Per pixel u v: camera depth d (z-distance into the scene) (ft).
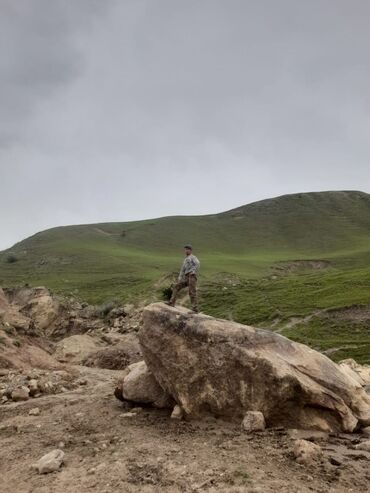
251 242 611.88
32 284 373.20
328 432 45.85
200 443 41.11
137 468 35.55
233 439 41.93
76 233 630.33
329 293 261.44
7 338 96.78
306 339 192.54
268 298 272.31
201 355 50.16
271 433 43.80
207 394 48.85
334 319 215.10
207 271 383.65
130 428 46.83
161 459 36.96
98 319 229.45
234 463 35.65
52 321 181.78
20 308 180.24
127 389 54.85
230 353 49.03
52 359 96.37
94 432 46.37
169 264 437.99
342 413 46.80
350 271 334.85
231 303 276.21
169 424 48.01
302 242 602.85
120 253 506.07
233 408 47.73
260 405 46.70
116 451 39.73
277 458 36.91
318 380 49.29
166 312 54.49
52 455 38.11
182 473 34.06
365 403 49.90
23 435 46.73
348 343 179.42
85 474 35.17
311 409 47.37
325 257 483.10
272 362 47.34
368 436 45.37
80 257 481.87
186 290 289.53
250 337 50.62
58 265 458.09
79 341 130.11
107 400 59.11
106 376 84.89
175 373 50.62
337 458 37.60
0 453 41.78
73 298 306.14
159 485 32.48
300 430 45.68
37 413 54.90
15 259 501.15
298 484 31.99
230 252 563.48
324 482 32.73
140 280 349.61
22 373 77.05
